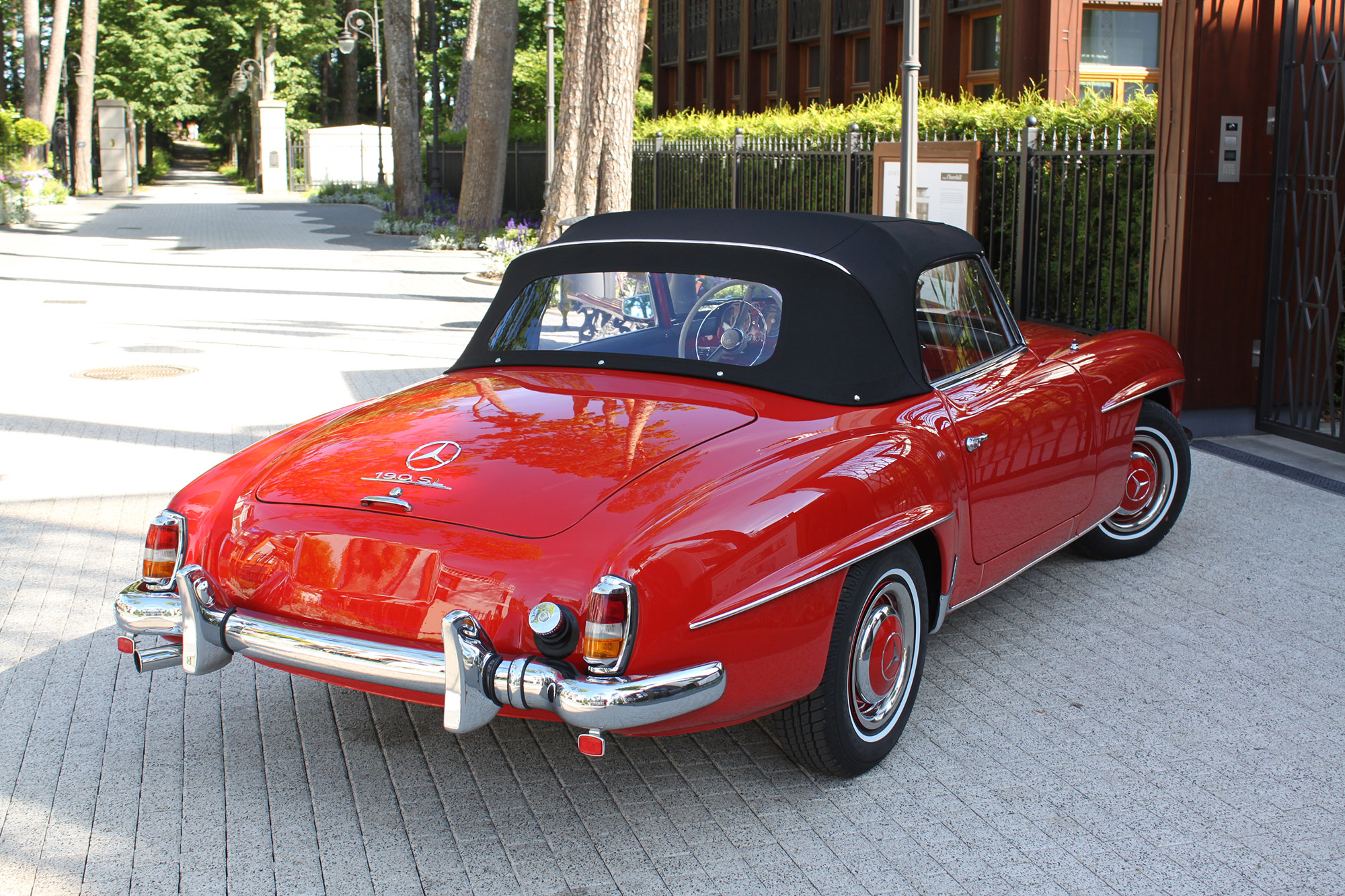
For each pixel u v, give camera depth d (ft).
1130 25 59.88
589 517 9.95
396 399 13.05
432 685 9.73
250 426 27.50
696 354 12.68
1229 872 10.19
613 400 12.03
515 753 12.39
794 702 11.03
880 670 11.64
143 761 12.18
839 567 10.53
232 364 36.09
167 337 41.65
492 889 9.95
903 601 11.97
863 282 12.51
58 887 9.93
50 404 29.94
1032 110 32.68
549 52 63.93
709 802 11.39
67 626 15.72
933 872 10.19
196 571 10.90
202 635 10.81
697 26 104.88
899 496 11.34
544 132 106.32
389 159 184.75
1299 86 24.64
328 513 10.60
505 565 9.75
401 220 94.84
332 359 37.04
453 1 220.84
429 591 9.95
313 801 11.41
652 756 12.32
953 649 15.10
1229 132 24.91
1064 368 15.58
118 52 203.10
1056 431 14.56
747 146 52.80
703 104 105.91
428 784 11.73
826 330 12.25
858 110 44.91
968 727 12.94
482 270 67.31
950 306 13.88
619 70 49.11
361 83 292.20
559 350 13.44
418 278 62.80
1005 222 31.78
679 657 9.59
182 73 205.46
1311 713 13.26
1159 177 25.67
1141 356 17.24
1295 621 15.94
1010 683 14.07
